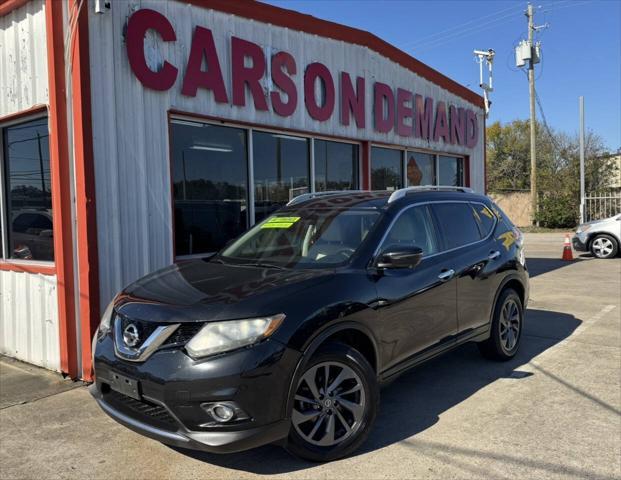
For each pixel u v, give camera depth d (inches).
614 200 922.1
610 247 598.2
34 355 231.3
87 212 202.1
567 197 1030.4
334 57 321.1
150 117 224.2
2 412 177.3
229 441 120.7
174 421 125.7
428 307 173.2
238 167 270.5
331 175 330.6
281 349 126.9
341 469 135.3
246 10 264.2
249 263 170.2
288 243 176.2
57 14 204.4
